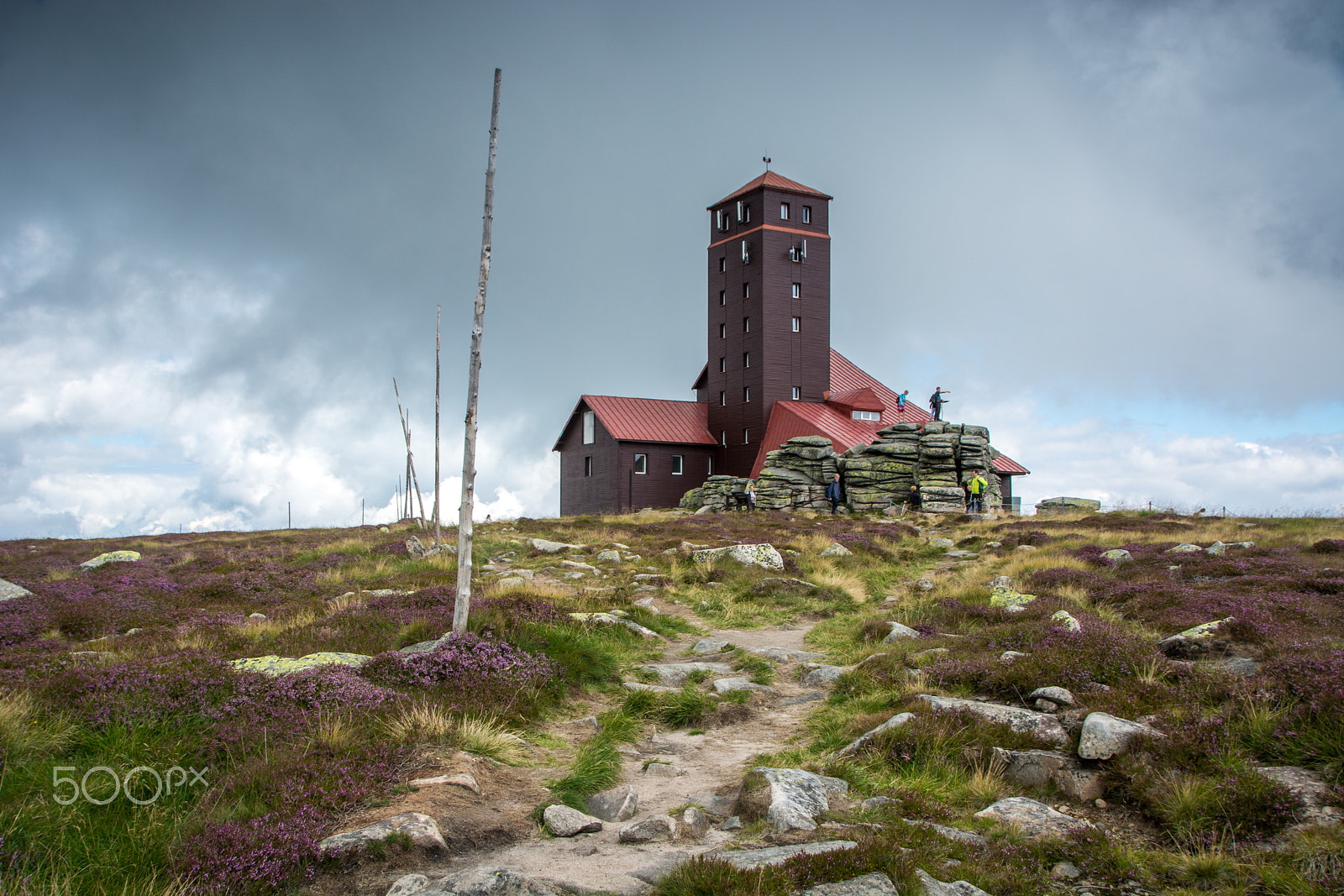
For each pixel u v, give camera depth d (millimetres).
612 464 61750
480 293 11273
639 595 18875
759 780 7039
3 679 8398
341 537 33531
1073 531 29422
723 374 64125
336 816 6023
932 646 11953
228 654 10797
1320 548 20359
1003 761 7355
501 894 4891
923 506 45781
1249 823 5668
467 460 11141
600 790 7504
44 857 5234
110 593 17031
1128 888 5195
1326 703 6691
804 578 21156
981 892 5078
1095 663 9250
